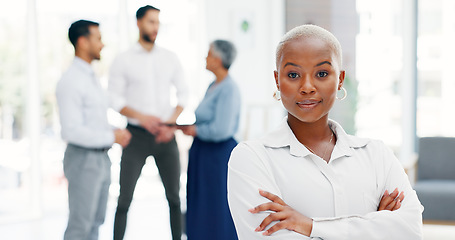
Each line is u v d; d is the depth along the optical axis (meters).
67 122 3.07
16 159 5.34
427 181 4.38
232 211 1.30
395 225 1.20
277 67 1.25
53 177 5.59
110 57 5.88
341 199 1.22
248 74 6.52
